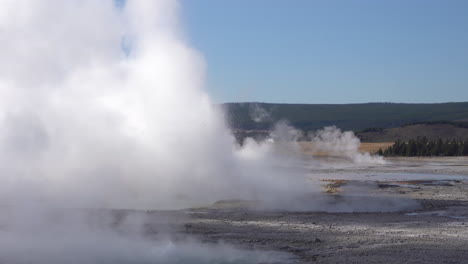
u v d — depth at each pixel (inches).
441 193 1187.9
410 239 623.5
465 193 1193.4
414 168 2225.6
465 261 512.7
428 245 588.1
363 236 643.5
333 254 545.3
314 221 762.8
